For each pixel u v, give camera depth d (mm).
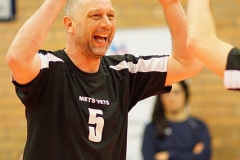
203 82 15070
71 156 6949
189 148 12750
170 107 12977
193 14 5891
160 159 12555
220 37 15164
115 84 7531
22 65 6520
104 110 7246
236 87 5539
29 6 15898
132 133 14703
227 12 15195
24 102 7016
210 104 15039
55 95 7020
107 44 7293
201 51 5742
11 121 15844
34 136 7031
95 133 7109
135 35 15227
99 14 7129
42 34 6637
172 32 7848
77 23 7176
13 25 15906
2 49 15930
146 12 15422
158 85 7988
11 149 15789
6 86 15898
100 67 7516
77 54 7309
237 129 14906
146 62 7973
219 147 14930
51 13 6750
